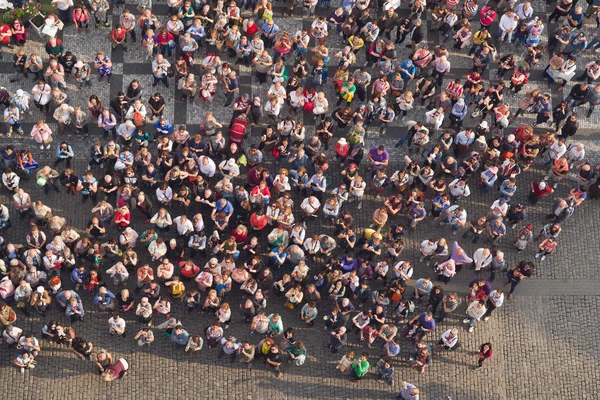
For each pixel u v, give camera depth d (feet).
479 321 87.45
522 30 96.48
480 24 100.12
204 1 96.84
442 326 87.10
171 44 94.48
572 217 92.48
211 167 88.17
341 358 84.64
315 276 84.38
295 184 90.58
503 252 90.43
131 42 97.60
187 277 85.51
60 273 86.48
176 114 94.79
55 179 90.02
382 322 83.05
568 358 86.33
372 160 88.99
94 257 83.41
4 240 87.04
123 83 95.71
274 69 93.56
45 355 83.51
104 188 86.79
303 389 83.41
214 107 95.35
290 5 99.04
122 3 98.99
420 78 95.66
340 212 89.92
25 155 87.45
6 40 94.43
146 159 87.10
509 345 86.58
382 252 89.51
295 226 85.71
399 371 84.79
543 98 92.22
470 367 85.40
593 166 94.58
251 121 94.32
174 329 81.97
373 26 94.48
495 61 99.30
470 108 96.68
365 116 92.73
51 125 93.56
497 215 88.07
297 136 89.45
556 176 91.97
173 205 90.17
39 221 87.04
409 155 94.17
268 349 81.10
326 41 98.89
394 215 91.09
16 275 82.28
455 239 90.63
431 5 99.55
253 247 83.56
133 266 84.94
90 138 93.04
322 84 96.48
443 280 88.58
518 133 92.12
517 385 84.94
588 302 88.89
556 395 84.74
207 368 83.82
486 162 89.71
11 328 80.48
